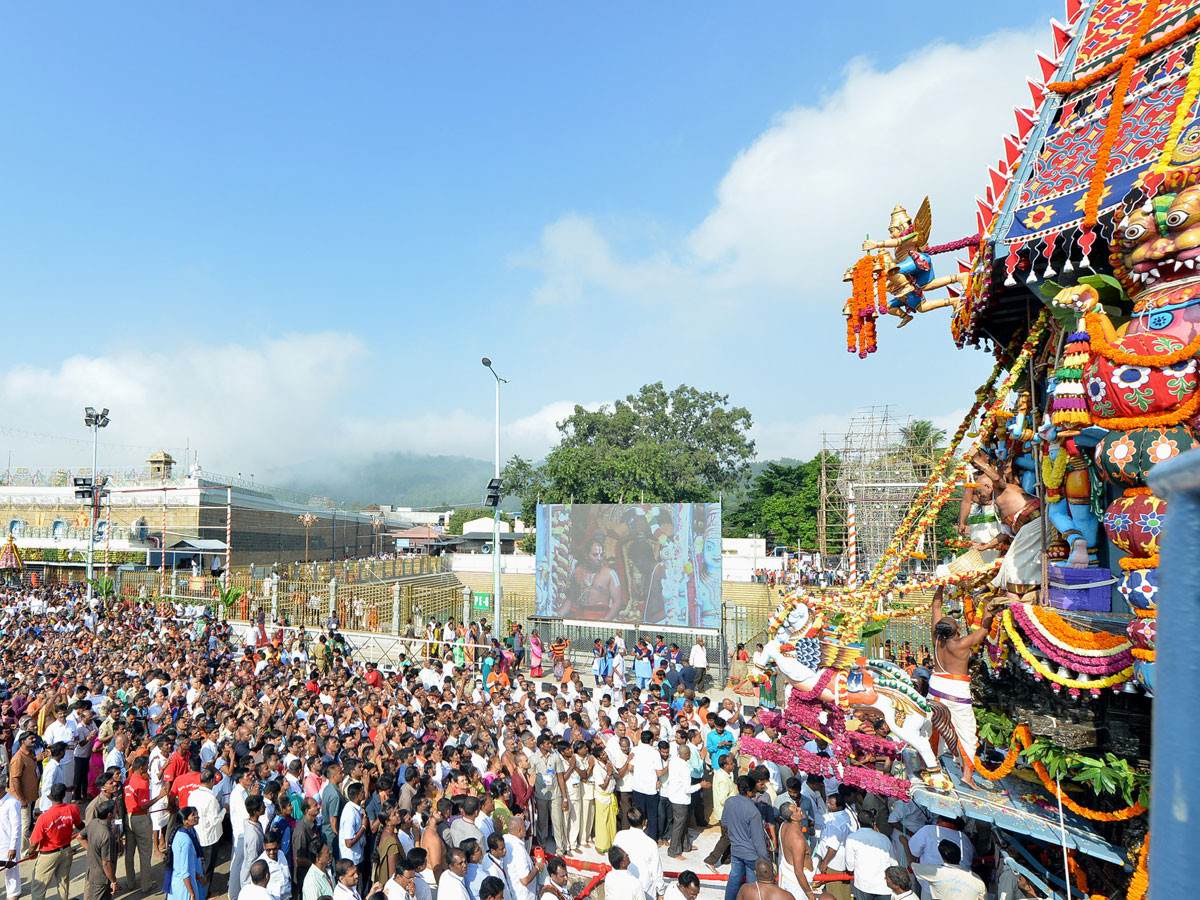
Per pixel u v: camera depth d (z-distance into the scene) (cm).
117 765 1239
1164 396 627
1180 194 625
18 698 1545
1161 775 88
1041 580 797
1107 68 794
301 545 6391
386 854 913
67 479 5488
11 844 1028
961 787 834
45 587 3738
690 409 7706
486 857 890
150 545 4572
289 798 1014
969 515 1023
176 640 2312
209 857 1066
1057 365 792
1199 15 717
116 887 1112
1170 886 82
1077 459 756
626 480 6153
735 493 8112
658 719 1450
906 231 961
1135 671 656
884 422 4062
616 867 862
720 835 1324
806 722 902
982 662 944
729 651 2822
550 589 2784
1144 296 669
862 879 878
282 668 1988
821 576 3956
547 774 1230
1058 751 727
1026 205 790
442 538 7369
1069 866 816
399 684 1744
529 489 7144
